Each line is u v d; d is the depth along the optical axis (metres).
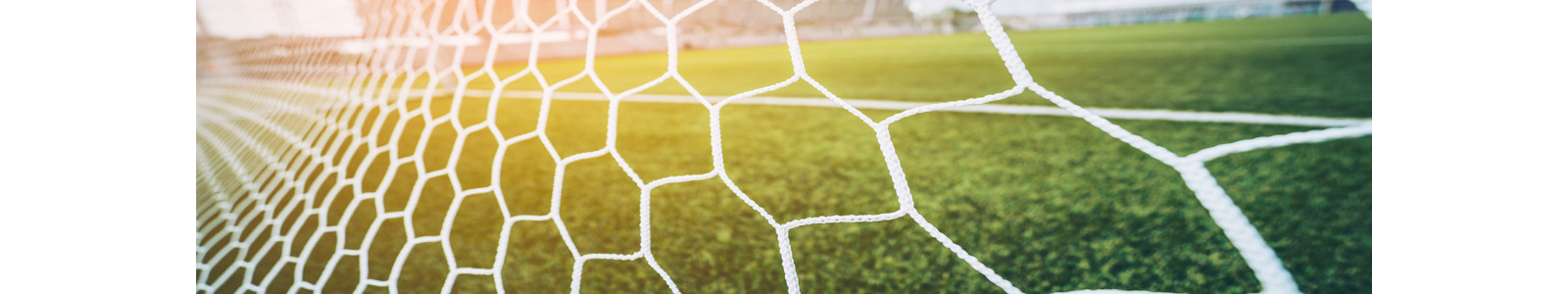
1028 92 3.08
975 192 1.46
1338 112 2.32
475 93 4.30
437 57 3.94
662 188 1.59
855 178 1.64
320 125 2.34
